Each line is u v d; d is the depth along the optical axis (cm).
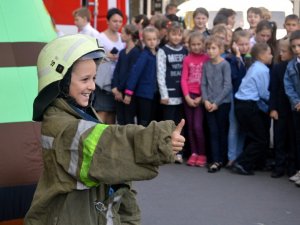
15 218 322
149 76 752
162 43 818
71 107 237
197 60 729
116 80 775
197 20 843
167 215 548
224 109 713
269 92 687
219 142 721
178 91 746
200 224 525
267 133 705
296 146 670
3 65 337
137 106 765
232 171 709
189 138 745
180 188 638
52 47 237
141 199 594
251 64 702
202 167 734
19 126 327
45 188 235
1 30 345
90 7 933
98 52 240
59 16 877
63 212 230
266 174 702
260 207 577
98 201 237
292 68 644
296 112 649
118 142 222
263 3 1342
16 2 357
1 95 330
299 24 841
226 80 704
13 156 321
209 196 611
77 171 224
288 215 555
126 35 771
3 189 316
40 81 237
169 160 217
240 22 1307
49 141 230
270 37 762
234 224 526
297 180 651
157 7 1919
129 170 221
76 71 236
